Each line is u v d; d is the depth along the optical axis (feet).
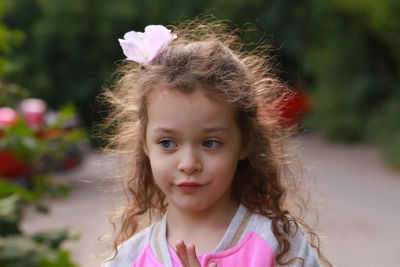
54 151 12.23
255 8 57.67
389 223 21.31
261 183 6.71
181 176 5.60
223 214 6.10
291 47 59.11
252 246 5.93
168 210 6.27
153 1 50.37
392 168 35.14
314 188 10.14
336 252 17.63
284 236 6.07
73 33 48.91
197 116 5.55
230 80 5.78
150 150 5.84
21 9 48.65
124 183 7.47
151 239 6.23
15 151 9.75
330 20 54.29
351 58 53.26
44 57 49.21
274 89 7.07
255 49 7.20
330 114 51.65
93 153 35.65
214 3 54.60
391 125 43.24
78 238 6.95
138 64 7.23
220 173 5.63
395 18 41.75
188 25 7.75
